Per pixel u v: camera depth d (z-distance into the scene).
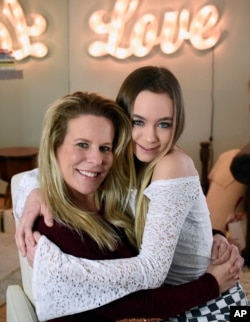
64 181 1.11
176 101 1.16
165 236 1.05
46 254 0.99
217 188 3.31
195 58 4.03
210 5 3.87
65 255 1.00
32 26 4.11
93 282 0.97
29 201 1.16
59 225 1.06
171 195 1.10
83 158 1.08
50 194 1.10
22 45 4.09
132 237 1.23
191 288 1.15
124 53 4.09
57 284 0.97
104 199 1.24
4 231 2.96
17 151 4.05
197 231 1.21
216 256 1.27
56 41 4.20
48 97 4.27
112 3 4.07
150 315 1.07
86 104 1.09
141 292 1.06
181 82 4.11
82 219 1.08
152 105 1.14
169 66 4.08
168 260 1.05
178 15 3.94
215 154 4.21
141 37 3.99
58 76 4.26
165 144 1.16
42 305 0.99
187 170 1.14
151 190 1.14
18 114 4.25
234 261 1.26
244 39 3.92
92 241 1.07
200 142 4.21
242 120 4.09
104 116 1.11
